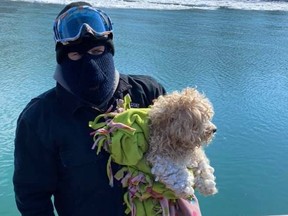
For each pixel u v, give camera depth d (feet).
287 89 49.21
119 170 6.21
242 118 39.40
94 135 6.04
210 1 138.41
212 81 50.96
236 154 31.86
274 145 33.91
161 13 104.83
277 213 25.22
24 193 6.25
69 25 6.03
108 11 98.68
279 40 80.12
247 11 123.54
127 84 6.61
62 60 6.16
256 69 57.31
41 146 6.09
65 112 6.08
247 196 26.53
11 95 40.65
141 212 6.21
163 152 5.94
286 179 28.73
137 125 6.06
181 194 5.95
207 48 68.28
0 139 30.96
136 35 73.10
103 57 6.17
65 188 6.28
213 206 25.16
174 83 49.88
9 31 67.26
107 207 6.21
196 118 5.82
